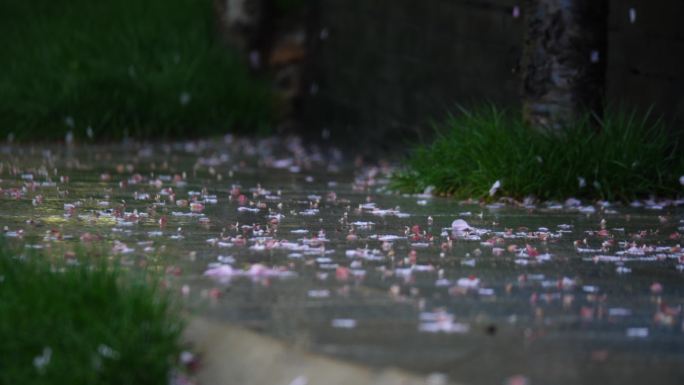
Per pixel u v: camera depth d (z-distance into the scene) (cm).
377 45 1978
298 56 2384
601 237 950
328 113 2186
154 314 590
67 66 2106
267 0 2341
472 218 1059
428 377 507
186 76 2133
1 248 716
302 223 992
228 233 916
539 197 1200
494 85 1606
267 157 1811
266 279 718
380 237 912
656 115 1320
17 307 597
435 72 1772
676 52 1286
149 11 2338
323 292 680
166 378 558
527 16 1292
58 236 860
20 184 1242
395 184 1332
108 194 1171
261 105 2194
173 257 790
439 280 730
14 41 2242
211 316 619
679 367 530
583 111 1269
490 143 1275
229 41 2314
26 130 1934
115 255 783
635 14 1350
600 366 529
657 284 722
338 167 1692
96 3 2384
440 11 1753
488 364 528
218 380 570
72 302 600
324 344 562
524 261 814
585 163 1217
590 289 718
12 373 543
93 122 1980
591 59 1267
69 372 538
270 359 559
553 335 586
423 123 1811
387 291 689
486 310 643
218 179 1423
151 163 1628
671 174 1219
